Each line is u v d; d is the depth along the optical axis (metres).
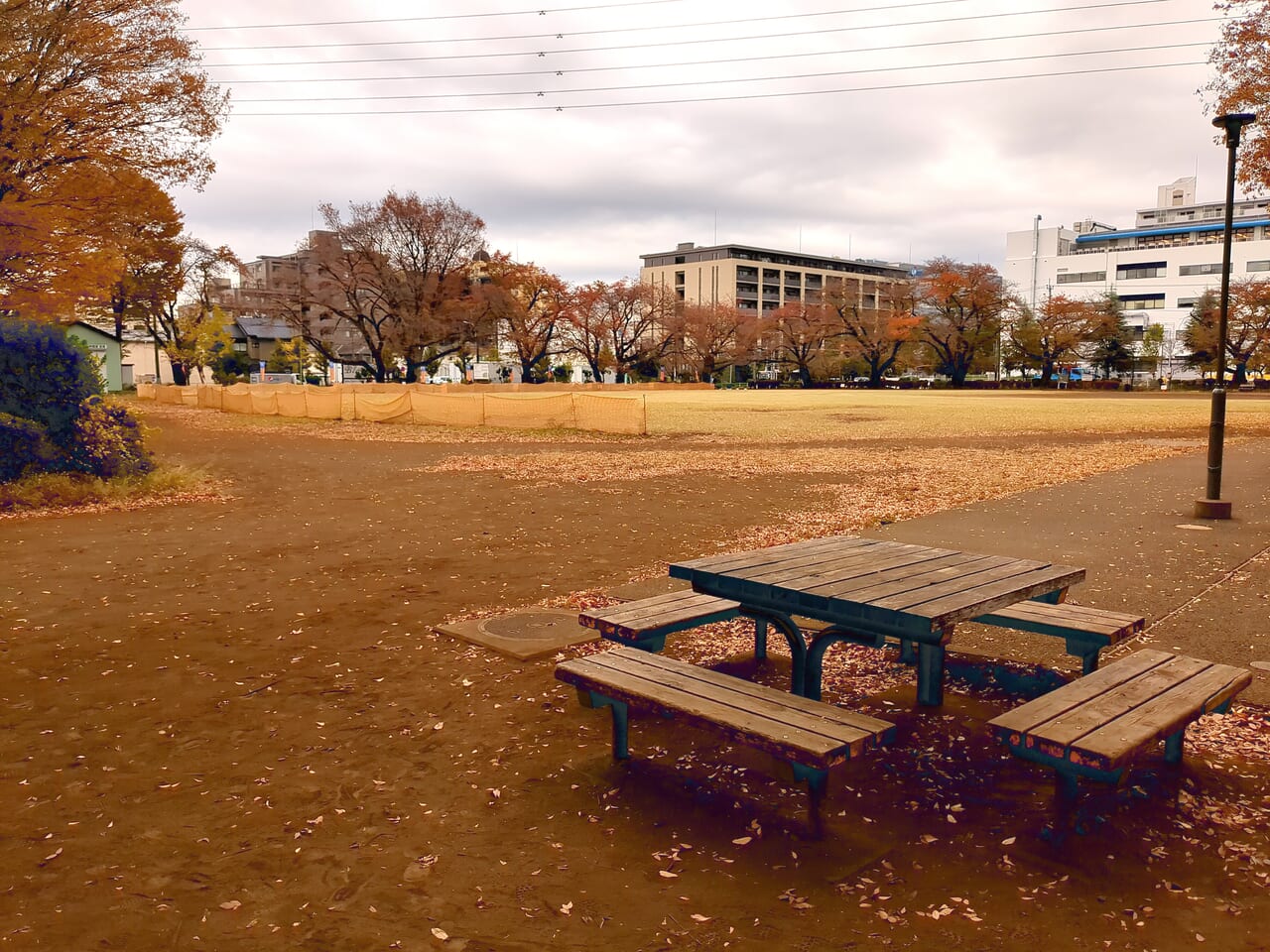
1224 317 10.34
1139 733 3.05
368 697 4.94
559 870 3.12
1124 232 118.56
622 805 3.62
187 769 4.02
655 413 40.00
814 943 2.67
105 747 4.28
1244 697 4.62
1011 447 21.91
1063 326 88.19
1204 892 2.92
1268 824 3.34
